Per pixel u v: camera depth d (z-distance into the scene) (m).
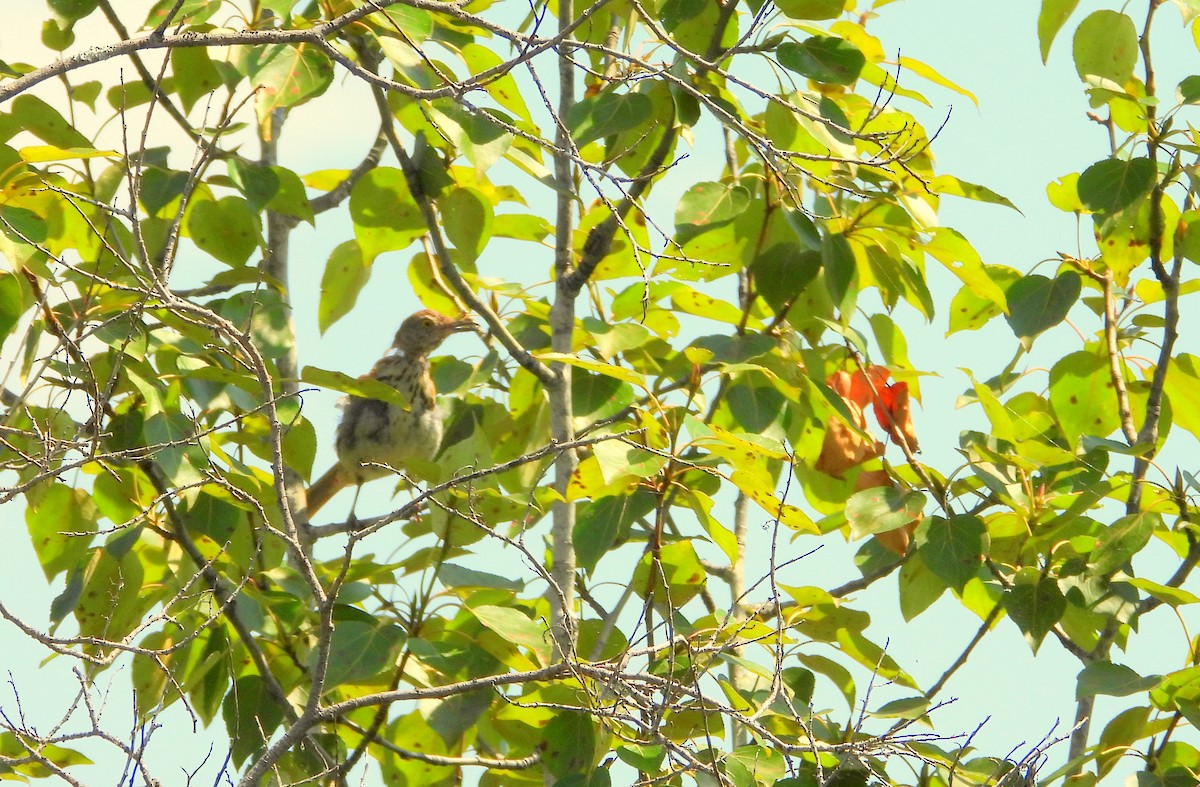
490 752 12.74
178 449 10.03
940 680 10.94
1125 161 11.02
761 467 10.46
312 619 11.47
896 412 11.90
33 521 11.53
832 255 10.77
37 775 10.95
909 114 11.49
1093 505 11.24
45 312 9.54
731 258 12.02
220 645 11.55
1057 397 12.61
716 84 11.01
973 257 11.23
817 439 11.85
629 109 10.66
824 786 8.30
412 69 10.29
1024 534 11.36
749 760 9.37
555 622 10.92
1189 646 10.41
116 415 10.95
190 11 10.64
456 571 10.71
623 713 8.55
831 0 10.53
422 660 10.05
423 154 12.12
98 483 11.53
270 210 12.34
